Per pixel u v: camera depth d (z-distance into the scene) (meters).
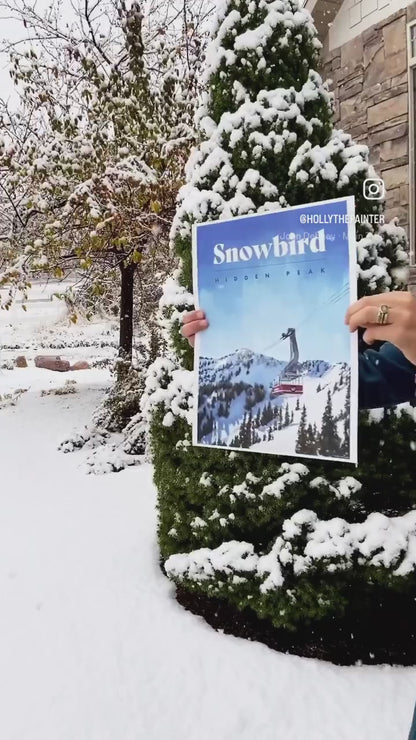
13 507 4.37
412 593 2.25
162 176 5.89
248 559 2.26
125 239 5.95
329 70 5.43
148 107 6.20
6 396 9.27
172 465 2.65
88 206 6.02
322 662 2.15
